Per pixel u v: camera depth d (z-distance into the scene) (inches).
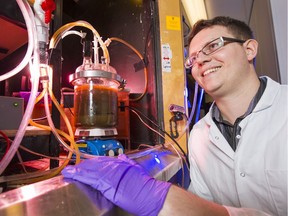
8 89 40.9
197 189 40.4
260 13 86.2
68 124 27.6
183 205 17.6
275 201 29.0
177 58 49.5
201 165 39.6
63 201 14.5
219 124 37.7
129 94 49.4
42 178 23.3
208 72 31.9
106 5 59.9
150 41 49.5
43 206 13.4
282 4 68.7
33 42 21.6
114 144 33.3
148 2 50.3
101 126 32.8
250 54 32.4
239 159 31.2
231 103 33.9
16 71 21.1
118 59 56.8
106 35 59.6
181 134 47.5
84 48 33.0
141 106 51.1
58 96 28.2
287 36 67.4
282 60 67.4
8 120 26.2
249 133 31.7
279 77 67.3
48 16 24.2
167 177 31.7
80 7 63.6
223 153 34.3
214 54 30.8
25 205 13.1
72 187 16.8
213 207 18.7
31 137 27.7
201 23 35.7
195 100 51.8
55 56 28.1
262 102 32.1
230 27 31.9
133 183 18.8
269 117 31.5
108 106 34.5
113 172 19.3
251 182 30.5
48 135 29.5
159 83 47.8
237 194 32.3
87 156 27.4
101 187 17.6
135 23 53.4
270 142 30.0
